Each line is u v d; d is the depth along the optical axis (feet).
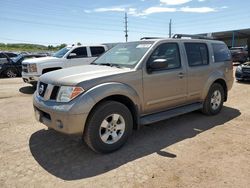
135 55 15.61
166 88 16.15
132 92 14.10
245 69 38.11
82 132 12.51
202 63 19.07
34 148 14.17
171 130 17.04
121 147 14.12
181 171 11.60
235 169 11.76
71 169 11.89
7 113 21.45
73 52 36.17
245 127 17.57
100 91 12.67
